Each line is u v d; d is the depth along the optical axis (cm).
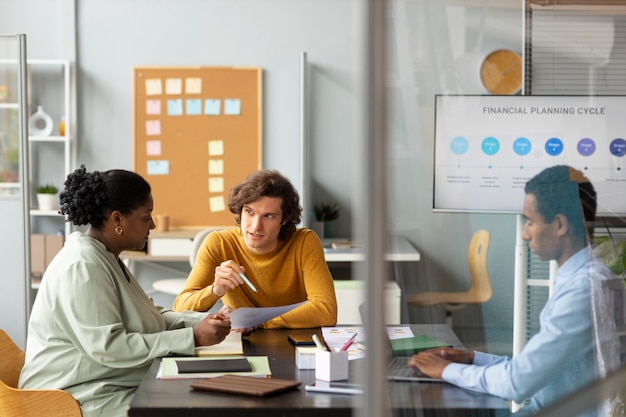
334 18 590
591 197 124
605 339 125
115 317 228
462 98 117
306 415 178
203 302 268
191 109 586
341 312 421
